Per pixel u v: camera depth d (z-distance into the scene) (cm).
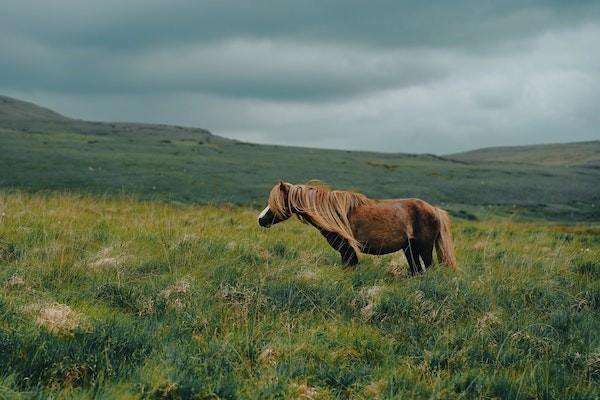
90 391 419
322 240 1129
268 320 623
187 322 603
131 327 562
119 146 7294
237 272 789
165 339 546
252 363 509
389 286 770
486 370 516
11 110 17988
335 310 672
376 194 4988
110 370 459
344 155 9650
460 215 3681
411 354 556
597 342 594
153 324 585
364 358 539
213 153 7506
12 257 833
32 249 859
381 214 841
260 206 3344
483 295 743
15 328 524
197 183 4356
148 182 4162
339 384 475
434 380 489
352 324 628
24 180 3734
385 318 648
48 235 959
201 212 1662
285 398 443
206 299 669
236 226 1319
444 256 875
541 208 4859
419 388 466
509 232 1666
